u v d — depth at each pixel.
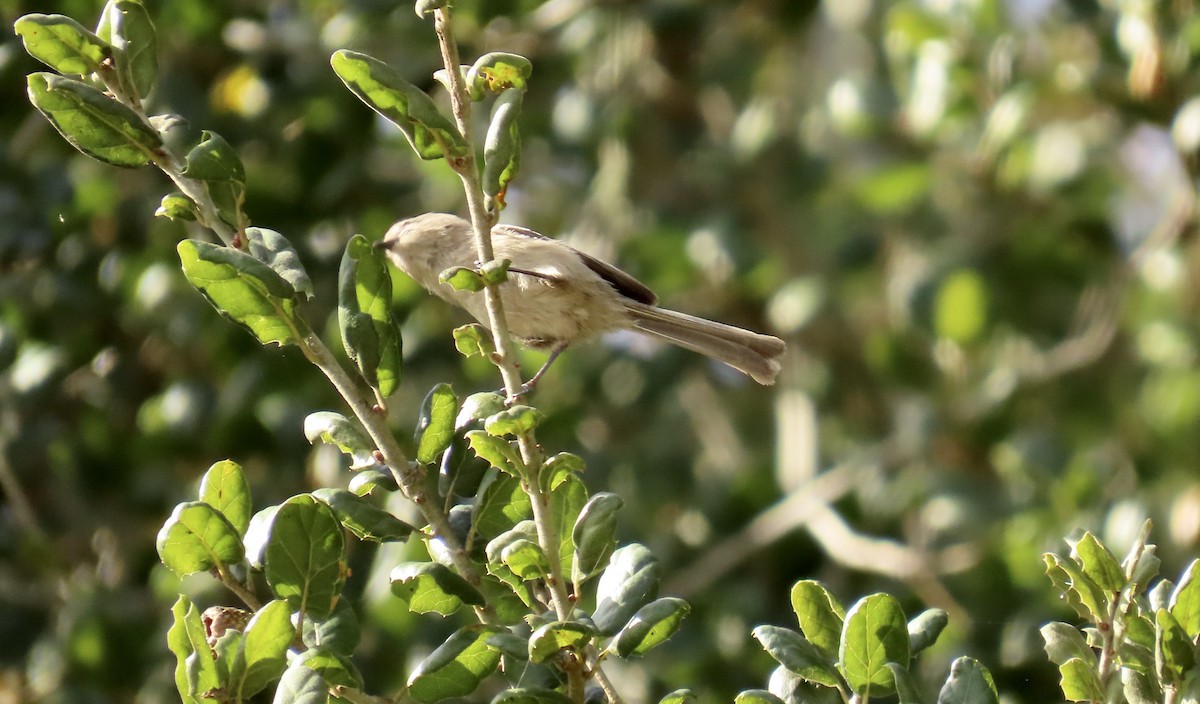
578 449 12.38
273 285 4.90
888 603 5.02
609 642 4.88
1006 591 11.47
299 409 11.12
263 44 12.00
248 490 5.35
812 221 14.94
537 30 13.46
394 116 5.04
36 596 11.01
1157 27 11.66
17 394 10.77
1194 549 11.23
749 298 14.28
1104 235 14.06
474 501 5.58
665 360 13.09
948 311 13.25
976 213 14.34
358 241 5.23
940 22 13.03
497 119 5.06
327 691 4.54
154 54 5.28
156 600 10.93
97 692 10.49
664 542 12.41
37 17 5.05
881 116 13.53
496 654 5.04
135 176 11.59
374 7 11.84
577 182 14.38
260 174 11.89
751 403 15.01
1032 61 12.92
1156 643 4.96
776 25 15.30
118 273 11.34
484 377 12.38
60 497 11.34
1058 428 13.70
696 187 14.63
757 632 5.09
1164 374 13.84
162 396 11.43
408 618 9.98
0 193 10.78
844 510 12.82
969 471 12.88
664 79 14.73
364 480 5.20
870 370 14.48
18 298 11.05
